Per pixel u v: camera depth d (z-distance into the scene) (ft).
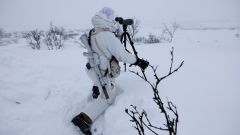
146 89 9.47
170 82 9.88
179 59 14.43
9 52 18.98
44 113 10.73
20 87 12.42
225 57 14.24
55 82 13.01
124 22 9.40
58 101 11.42
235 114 7.22
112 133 8.10
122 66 13.44
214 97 8.34
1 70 14.14
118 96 9.52
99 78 9.09
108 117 8.79
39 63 16.17
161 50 20.81
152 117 7.77
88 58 9.18
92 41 8.91
